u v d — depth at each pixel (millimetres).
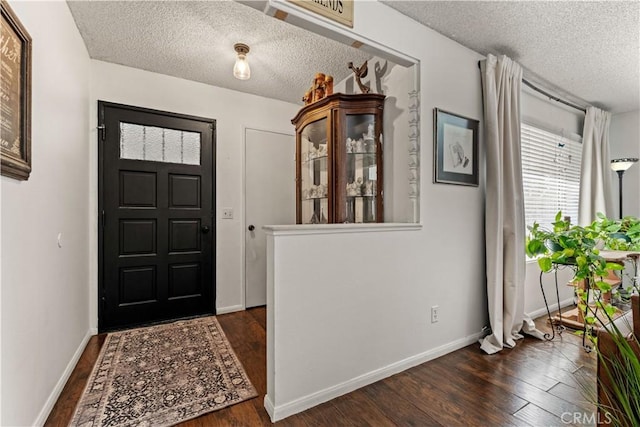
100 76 2559
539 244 2340
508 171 2410
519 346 2307
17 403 1214
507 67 2434
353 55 2467
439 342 2166
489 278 2338
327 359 1669
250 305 3260
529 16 1960
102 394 1672
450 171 2193
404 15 1962
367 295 1822
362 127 2305
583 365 1992
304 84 3027
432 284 2125
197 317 2957
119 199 2645
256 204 3312
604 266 2084
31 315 1343
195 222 2982
